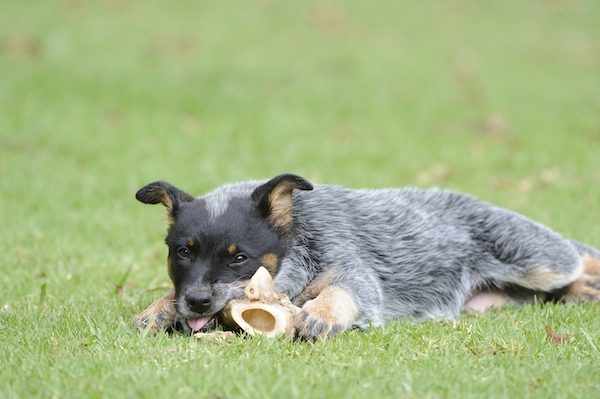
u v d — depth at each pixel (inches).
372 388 257.0
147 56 1114.1
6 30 1170.0
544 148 783.7
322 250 356.2
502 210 410.9
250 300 315.9
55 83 925.2
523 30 1453.0
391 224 390.6
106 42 1169.4
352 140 813.2
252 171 701.9
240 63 1108.5
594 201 598.9
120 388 256.8
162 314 335.3
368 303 346.9
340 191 393.1
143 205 595.5
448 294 396.5
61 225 536.7
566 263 394.9
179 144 765.9
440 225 402.3
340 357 289.7
